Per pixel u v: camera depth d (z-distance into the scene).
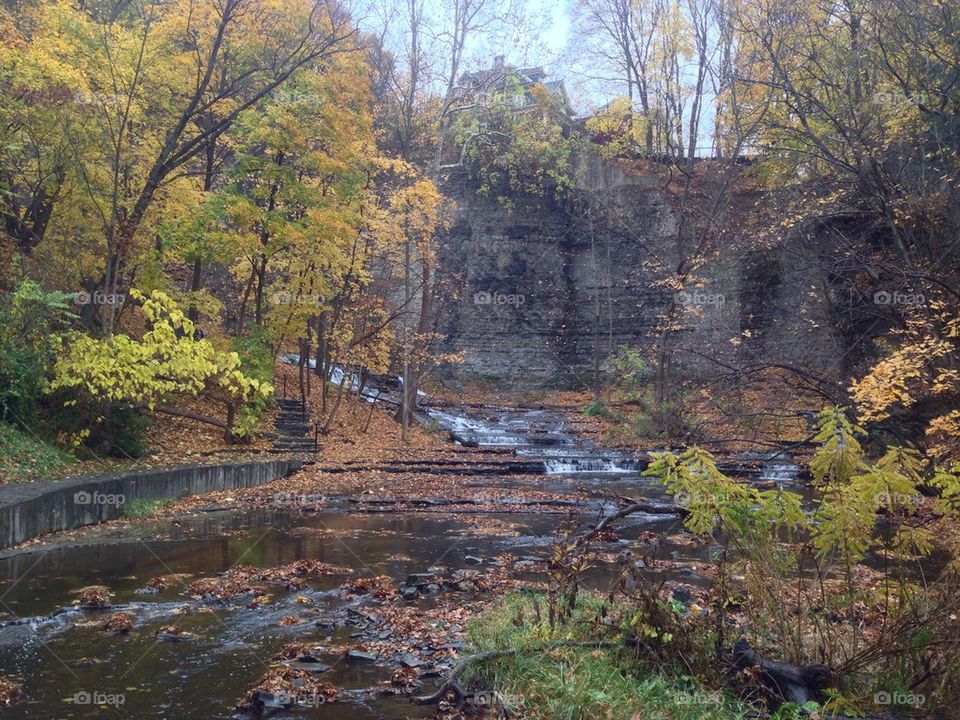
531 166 36.72
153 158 18.17
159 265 18.80
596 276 36.75
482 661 5.55
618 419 29.67
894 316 15.09
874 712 4.60
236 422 21.11
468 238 37.31
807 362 17.42
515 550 11.03
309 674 5.81
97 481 12.30
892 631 4.99
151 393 15.48
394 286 30.42
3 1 17.72
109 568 9.38
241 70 19.45
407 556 10.54
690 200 31.00
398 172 23.39
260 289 20.91
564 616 6.43
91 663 6.15
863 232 17.22
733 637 5.50
